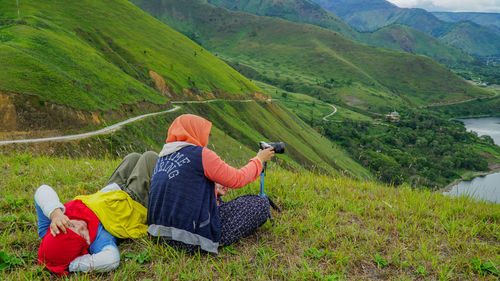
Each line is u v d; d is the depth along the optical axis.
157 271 2.52
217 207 2.82
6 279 2.37
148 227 2.87
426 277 2.61
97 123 64.88
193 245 2.66
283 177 5.46
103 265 2.45
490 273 2.66
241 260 2.73
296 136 141.62
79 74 76.69
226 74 163.50
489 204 4.56
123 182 3.17
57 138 55.41
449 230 3.50
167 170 2.63
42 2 131.38
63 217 2.38
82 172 5.41
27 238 2.98
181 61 145.50
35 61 65.81
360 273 2.66
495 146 180.00
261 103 157.50
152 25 172.75
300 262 2.75
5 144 49.50
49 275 2.48
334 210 4.00
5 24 90.81
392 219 3.83
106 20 144.38
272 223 3.32
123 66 112.69
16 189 4.39
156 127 79.75
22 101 56.53
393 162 105.94
